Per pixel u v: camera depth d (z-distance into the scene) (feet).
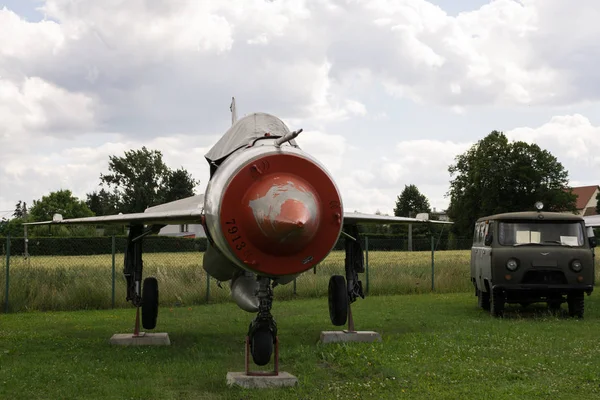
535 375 25.50
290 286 66.85
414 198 380.17
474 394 22.36
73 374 26.53
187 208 33.53
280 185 23.89
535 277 46.19
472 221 243.19
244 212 23.82
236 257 23.94
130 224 34.30
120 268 68.74
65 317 51.26
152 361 29.96
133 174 288.10
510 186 233.55
